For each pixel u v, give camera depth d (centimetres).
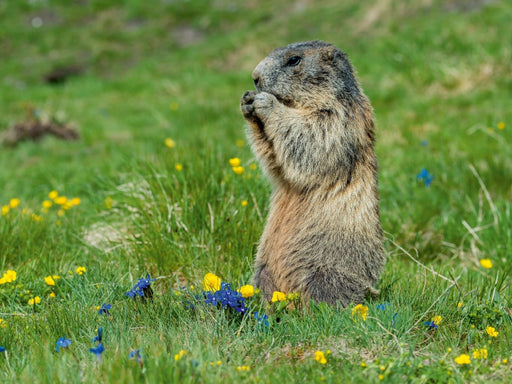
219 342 636
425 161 1433
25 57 3541
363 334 639
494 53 2158
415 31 2559
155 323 682
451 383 550
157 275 862
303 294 763
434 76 2172
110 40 3694
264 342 634
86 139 2042
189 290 771
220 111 2188
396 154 1552
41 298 789
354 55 2641
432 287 804
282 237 791
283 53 832
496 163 1343
